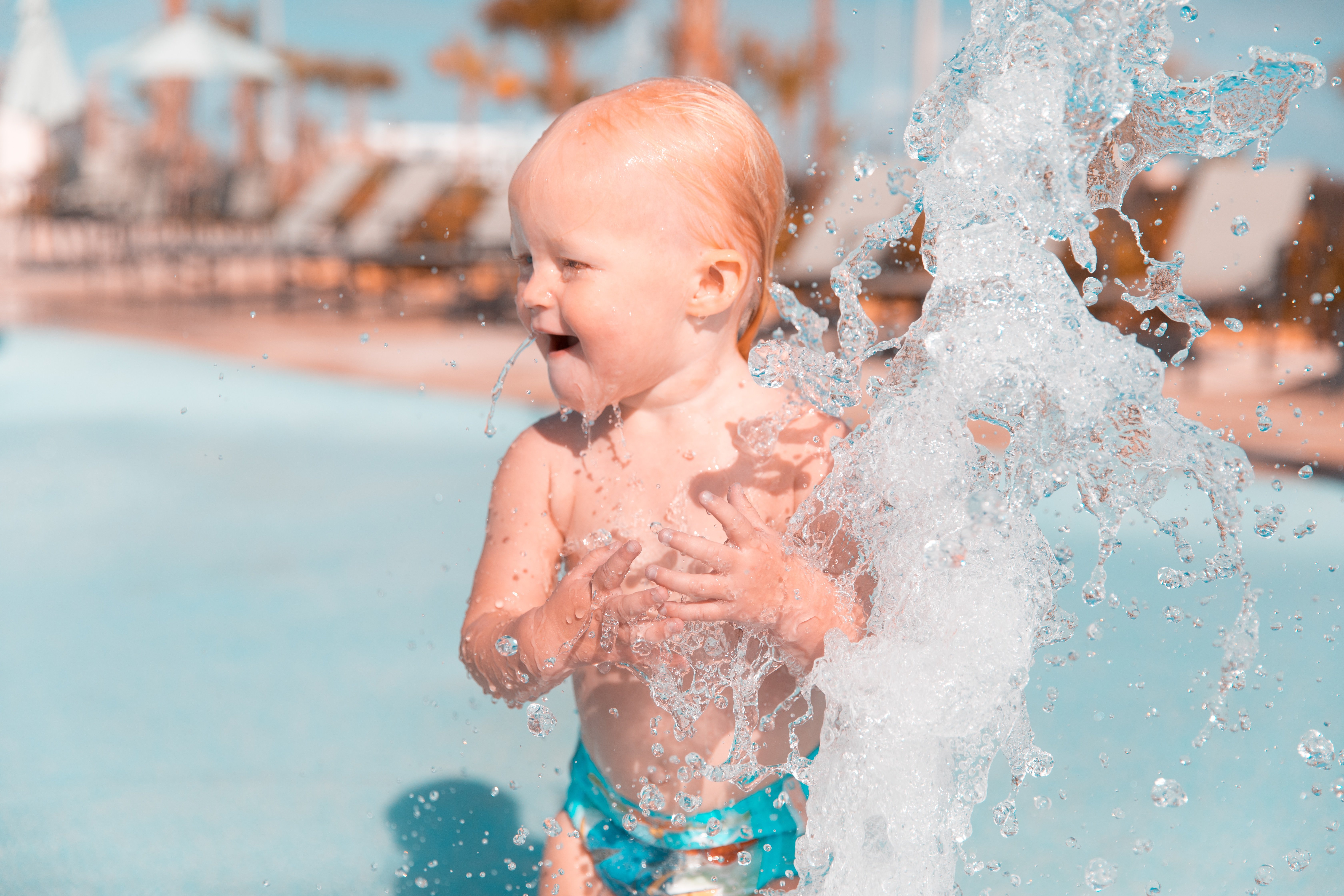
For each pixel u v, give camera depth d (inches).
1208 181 263.0
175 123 740.7
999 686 45.6
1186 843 73.5
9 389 266.2
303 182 689.0
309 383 266.1
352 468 192.7
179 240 523.2
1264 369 246.7
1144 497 49.2
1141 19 46.8
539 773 87.3
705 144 49.7
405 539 154.9
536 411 229.9
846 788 46.7
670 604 44.5
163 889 69.4
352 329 362.0
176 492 179.5
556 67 576.1
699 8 389.4
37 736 94.0
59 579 138.2
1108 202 51.9
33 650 115.0
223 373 279.6
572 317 49.0
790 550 49.1
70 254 620.7
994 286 46.5
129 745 92.0
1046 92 46.0
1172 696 93.8
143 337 335.3
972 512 45.9
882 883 47.3
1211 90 48.7
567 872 55.9
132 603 129.3
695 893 54.0
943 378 46.6
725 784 53.4
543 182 48.9
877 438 47.3
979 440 71.2
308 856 73.7
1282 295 247.6
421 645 116.7
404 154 757.3
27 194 641.6
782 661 50.8
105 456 204.2
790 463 53.0
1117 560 123.7
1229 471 47.7
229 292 474.6
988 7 47.3
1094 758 84.7
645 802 53.5
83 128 702.5
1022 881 68.6
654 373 50.9
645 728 53.0
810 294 130.5
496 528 55.7
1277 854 71.7
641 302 48.9
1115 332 46.9
